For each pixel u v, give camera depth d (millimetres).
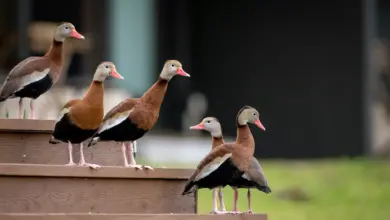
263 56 22078
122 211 8703
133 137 8789
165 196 8867
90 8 19219
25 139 9070
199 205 14789
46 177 8477
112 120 8656
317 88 21844
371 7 21781
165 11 21031
